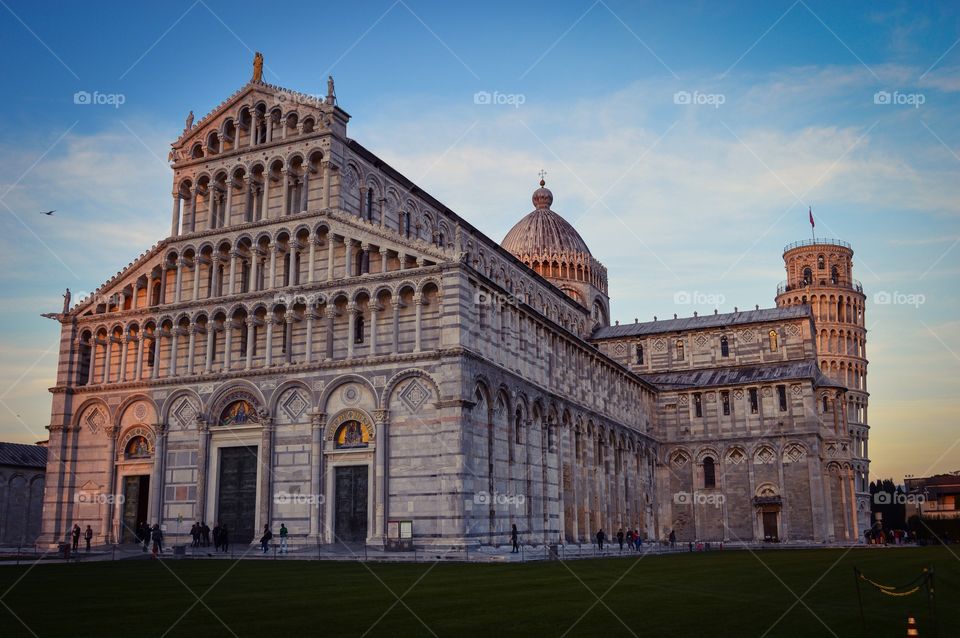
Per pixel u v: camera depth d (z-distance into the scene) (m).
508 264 103.81
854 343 165.50
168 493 74.12
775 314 124.88
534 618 27.36
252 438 71.81
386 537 64.94
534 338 82.50
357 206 76.38
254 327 74.00
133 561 58.00
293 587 37.56
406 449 66.19
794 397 113.94
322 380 69.94
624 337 129.12
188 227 79.69
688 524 116.19
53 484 77.75
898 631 25.36
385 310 69.94
